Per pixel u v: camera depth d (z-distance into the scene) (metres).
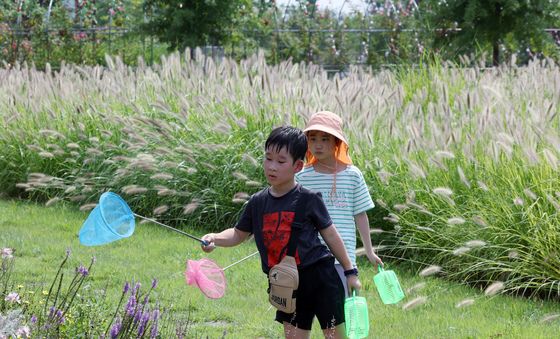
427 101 14.38
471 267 9.75
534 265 9.45
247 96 13.76
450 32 23.62
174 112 14.55
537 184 9.83
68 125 14.79
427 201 10.81
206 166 12.84
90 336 5.81
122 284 8.93
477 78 15.57
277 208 5.82
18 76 17.78
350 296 6.07
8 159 15.06
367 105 13.12
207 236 5.93
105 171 13.79
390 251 10.84
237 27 26.17
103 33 28.05
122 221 5.54
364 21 27.27
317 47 27.50
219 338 7.19
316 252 5.80
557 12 23.16
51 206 13.76
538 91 13.53
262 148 12.52
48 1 31.70
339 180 6.79
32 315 5.96
